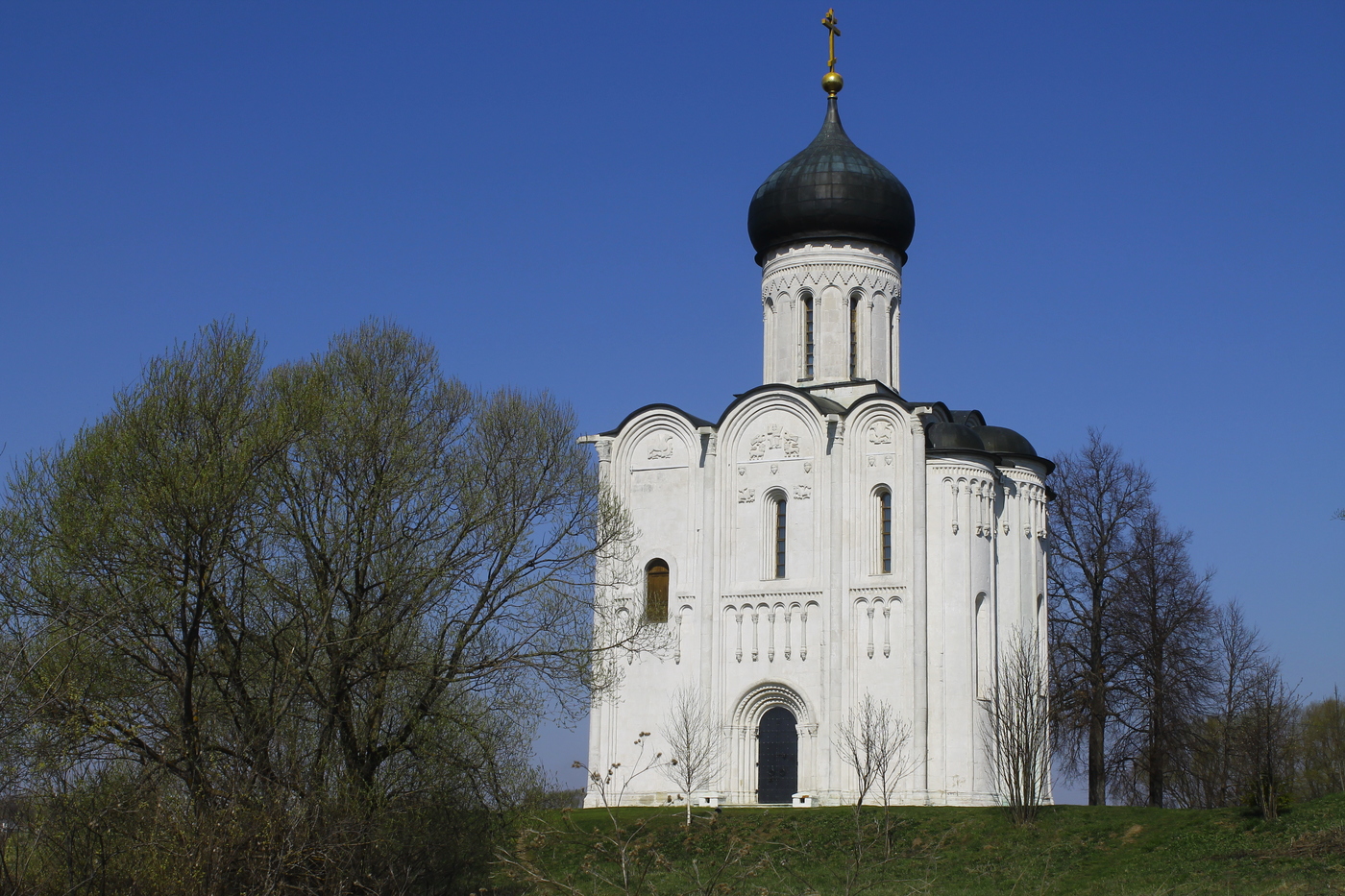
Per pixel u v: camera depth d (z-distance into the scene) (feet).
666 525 191.62
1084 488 212.02
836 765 175.63
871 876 137.90
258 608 121.80
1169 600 202.28
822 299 203.51
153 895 98.12
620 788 184.34
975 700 175.83
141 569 112.78
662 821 161.17
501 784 126.62
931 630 176.86
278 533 123.54
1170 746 195.42
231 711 115.24
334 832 104.88
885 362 204.85
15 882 95.35
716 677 184.03
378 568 127.03
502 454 139.85
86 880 97.55
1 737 99.66
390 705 125.18
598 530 151.84
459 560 131.64
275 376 128.67
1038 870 136.77
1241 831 134.82
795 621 182.50
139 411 117.60
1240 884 116.88
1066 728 197.36
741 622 185.16
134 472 114.73
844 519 182.91
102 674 110.32
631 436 196.34
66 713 105.40
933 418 196.24
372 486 128.88
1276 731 146.41
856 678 177.99
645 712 186.19
